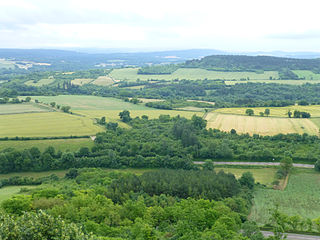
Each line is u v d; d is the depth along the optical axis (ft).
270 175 511.81
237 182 451.94
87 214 307.99
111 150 577.02
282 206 399.44
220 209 322.34
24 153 531.91
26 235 218.18
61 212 305.32
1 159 515.50
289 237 304.91
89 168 529.45
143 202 347.77
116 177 479.41
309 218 355.56
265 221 356.18
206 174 458.50
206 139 650.84
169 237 273.75
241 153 587.68
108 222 295.69
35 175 519.60
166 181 424.05
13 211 316.40
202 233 265.95
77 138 633.61
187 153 591.78
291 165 506.48
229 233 266.98
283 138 640.99
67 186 430.20
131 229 273.13
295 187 460.55
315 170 518.37
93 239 233.76
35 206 326.65
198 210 307.37
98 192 393.50
